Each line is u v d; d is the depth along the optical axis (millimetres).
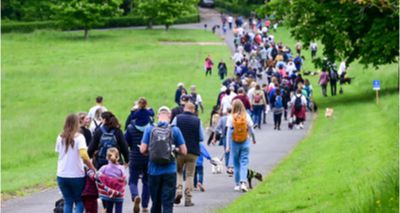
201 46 196250
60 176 34594
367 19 94812
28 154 71312
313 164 51125
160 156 35094
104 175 35500
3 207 45781
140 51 186500
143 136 36531
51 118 99188
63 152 34562
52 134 86250
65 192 34906
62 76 144375
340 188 38812
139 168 39156
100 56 177250
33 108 109125
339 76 110438
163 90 122062
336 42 97125
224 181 49688
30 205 46062
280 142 68938
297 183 44281
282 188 43562
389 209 30062
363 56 96375
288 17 100062
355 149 52531
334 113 87000
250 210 38281
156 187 35719
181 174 40781
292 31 100375
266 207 38438
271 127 81438
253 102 79688
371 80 113938
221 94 79750
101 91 123938
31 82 137500
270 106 92125
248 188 46531
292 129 79125
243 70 120625
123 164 38844
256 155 60812
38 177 57781
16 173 60688
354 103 93250
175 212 39531
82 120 40656
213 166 53219
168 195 35594
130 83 132375
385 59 95312
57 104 112375
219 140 66875
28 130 89250
